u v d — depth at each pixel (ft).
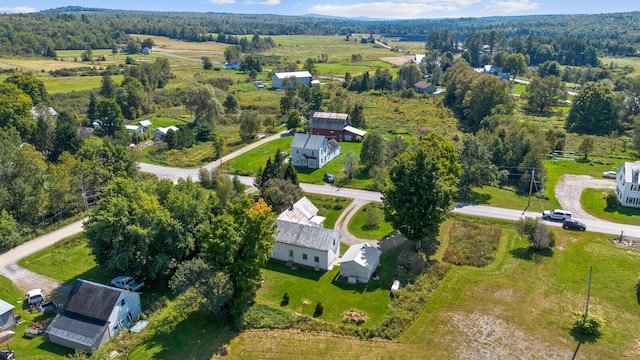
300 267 198.80
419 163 194.49
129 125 458.91
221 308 165.58
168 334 154.61
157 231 177.78
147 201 184.03
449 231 228.22
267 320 160.97
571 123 455.22
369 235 229.45
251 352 145.79
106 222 178.09
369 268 181.88
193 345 149.38
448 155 240.94
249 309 166.91
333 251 200.44
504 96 456.04
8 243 217.15
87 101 524.52
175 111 531.91
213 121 465.06
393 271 192.34
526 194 279.69
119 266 173.99
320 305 164.04
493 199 269.03
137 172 310.24
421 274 186.39
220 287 151.33
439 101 594.65
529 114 521.24
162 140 411.13
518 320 157.38
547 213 239.91
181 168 339.16
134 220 182.60
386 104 572.51
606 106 437.17
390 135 423.23
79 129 415.03
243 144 396.98
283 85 651.25
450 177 224.74
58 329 152.05
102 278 191.21
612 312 160.15
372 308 167.22
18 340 153.69
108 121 426.10
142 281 186.50
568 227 227.61
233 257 157.38
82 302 157.07
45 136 351.67
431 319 159.84
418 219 192.24
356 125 447.42
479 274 187.62
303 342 150.00
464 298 171.22
